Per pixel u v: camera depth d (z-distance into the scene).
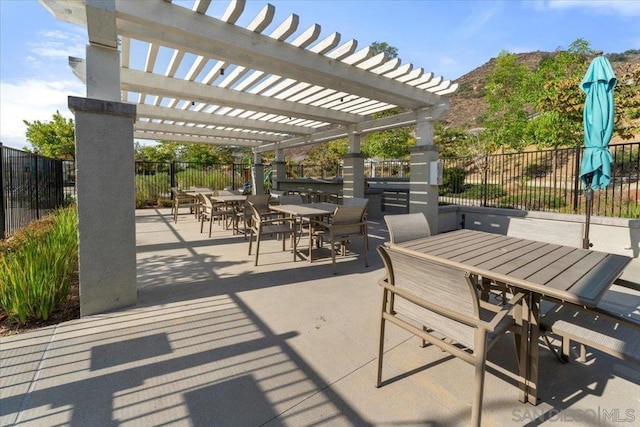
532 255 2.07
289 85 5.32
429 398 1.79
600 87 3.56
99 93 2.72
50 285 2.72
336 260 4.65
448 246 2.34
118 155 2.82
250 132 10.23
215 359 2.15
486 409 1.70
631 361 1.45
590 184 3.76
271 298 3.20
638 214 5.15
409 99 5.38
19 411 1.66
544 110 9.29
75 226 4.17
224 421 1.61
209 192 8.72
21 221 5.92
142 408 1.69
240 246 5.53
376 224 8.00
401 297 1.86
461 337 1.58
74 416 1.63
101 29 2.55
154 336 2.44
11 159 5.52
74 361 2.11
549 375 1.99
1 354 2.17
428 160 5.77
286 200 5.99
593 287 1.49
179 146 22.73
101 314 2.81
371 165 15.00
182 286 3.52
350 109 6.98
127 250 2.94
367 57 4.18
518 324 1.72
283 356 2.19
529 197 6.41
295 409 1.70
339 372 2.02
